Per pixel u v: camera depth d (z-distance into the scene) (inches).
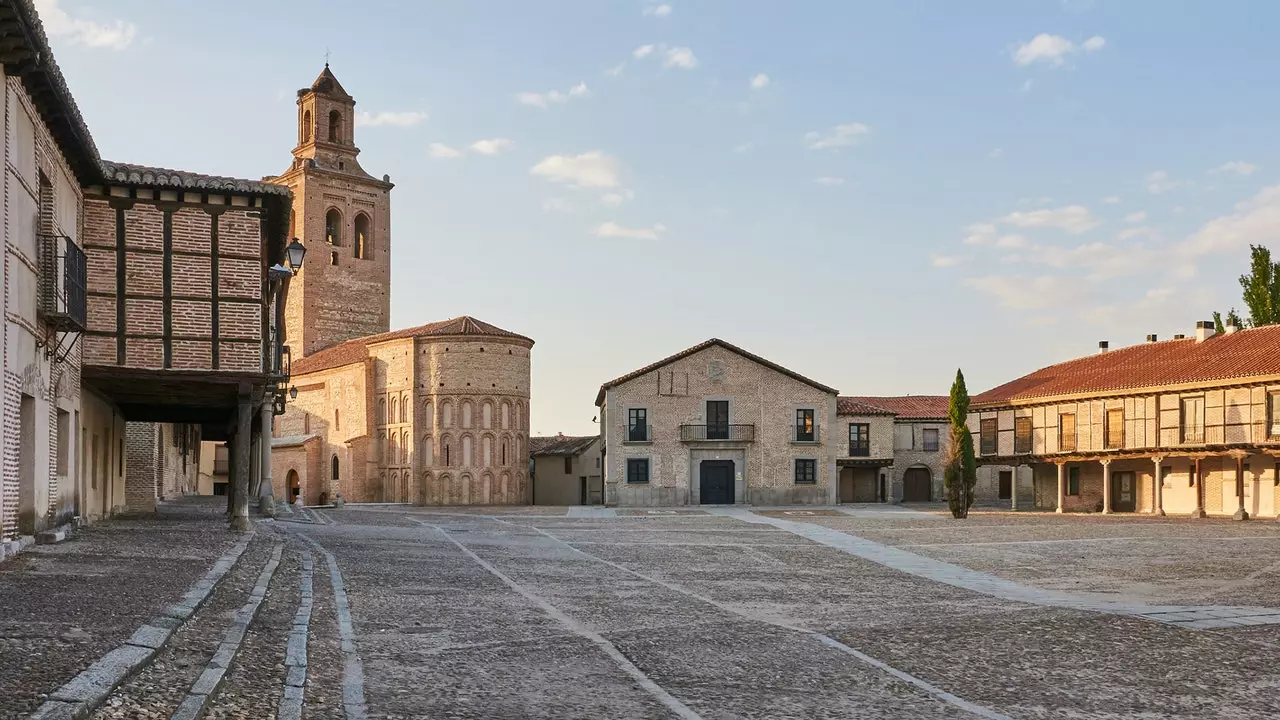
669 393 2583.7
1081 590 730.8
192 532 960.9
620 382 2561.5
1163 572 863.7
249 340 968.9
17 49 642.8
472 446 3011.8
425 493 3002.0
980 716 343.3
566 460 3213.6
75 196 896.9
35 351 753.0
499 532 1325.0
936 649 467.8
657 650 455.2
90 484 1076.5
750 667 420.2
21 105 703.1
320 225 3558.1
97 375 933.2
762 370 2625.5
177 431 2432.3
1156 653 459.8
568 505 2999.5
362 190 3661.4
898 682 394.0
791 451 2620.6
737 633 507.8
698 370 2598.4
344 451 3171.8
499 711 336.2
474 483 3004.4
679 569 861.2
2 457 654.5
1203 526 1537.9
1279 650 469.4
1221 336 2174.0
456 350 3014.3
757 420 2613.2
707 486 2586.1
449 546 1053.2
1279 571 869.2
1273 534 1342.3
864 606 627.8
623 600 638.5
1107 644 482.6
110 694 306.8
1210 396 1959.9
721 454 2598.4
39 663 331.0
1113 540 1222.9
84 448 1027.9
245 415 993.5
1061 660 442.3
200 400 1162.0
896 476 2910.9
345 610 556.1
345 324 3602.4
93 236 933.8
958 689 383.9
